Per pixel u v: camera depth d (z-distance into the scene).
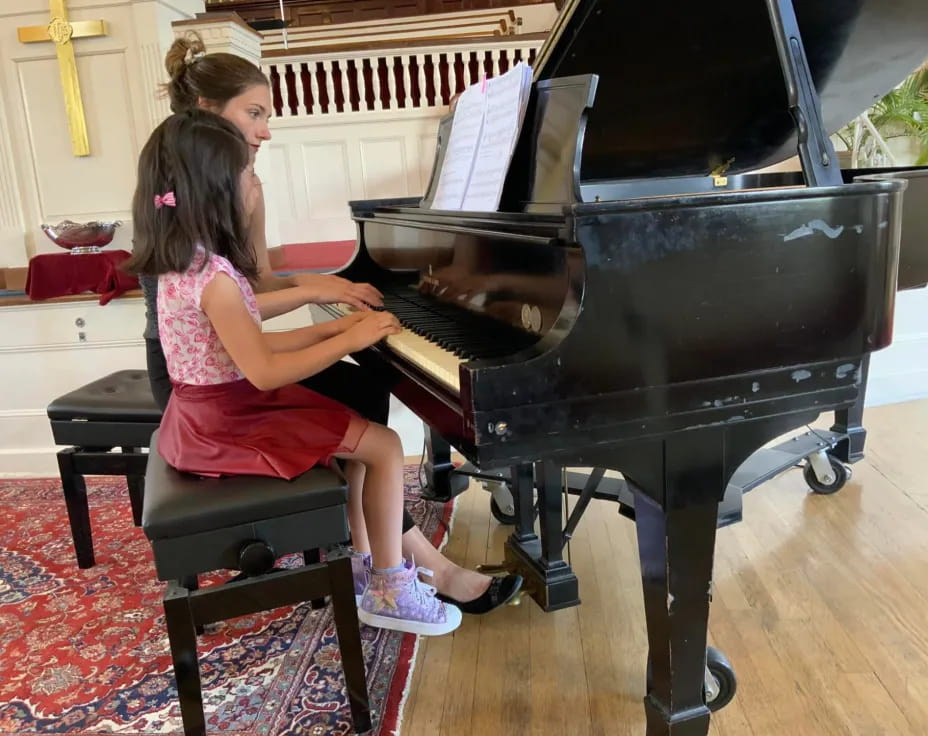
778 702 1.61
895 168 2.53
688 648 1.38
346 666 1.53
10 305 3.05
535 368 1.17
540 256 1.37
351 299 1.94
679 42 1.57
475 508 2.64
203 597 1.41
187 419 1.56
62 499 2.94
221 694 1.74
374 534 1.73
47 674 1.86
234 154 1.50
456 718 1.61
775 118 1.92
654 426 1.26
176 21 3.17
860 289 1.34
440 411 1.39
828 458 2.58
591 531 2.41
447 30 7.21
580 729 1.56
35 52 3.13
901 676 1.67
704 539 1.34
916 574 2.09
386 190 4.29
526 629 1.92
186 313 1.50
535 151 1.62
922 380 3.51
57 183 3.26
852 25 1.71
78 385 3.17
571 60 1.61
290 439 1.57
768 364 1.31
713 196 1.21
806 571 2.13
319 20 7.89
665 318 1.22
